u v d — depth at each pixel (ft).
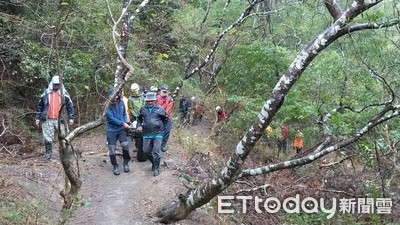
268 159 43.86
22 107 43.70
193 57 53.47
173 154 37.83
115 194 28.22
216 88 57.11
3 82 41.63
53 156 34.32
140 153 35.37
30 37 41.37
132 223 24.48
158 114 31.58
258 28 59.21
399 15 21.24
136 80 50.98
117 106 31.91
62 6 37.42
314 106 40.88
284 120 43.01
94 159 34.88
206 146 42.60
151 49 56.49
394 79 30.94
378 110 32.58
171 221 24.82
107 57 44.16
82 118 44.52
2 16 39.40
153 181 30.12
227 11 58.13
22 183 27.20
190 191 24.77
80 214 24.95
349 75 39.34
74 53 42.91
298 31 59.16
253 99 48.03
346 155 33.81
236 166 22.27
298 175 33.65
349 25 20.53
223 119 49.96
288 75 20.77
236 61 52.19
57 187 28.07
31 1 40.37
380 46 38.06
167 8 59.62
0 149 34.14
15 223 21.67
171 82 56.18
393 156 29.91
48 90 32.32
